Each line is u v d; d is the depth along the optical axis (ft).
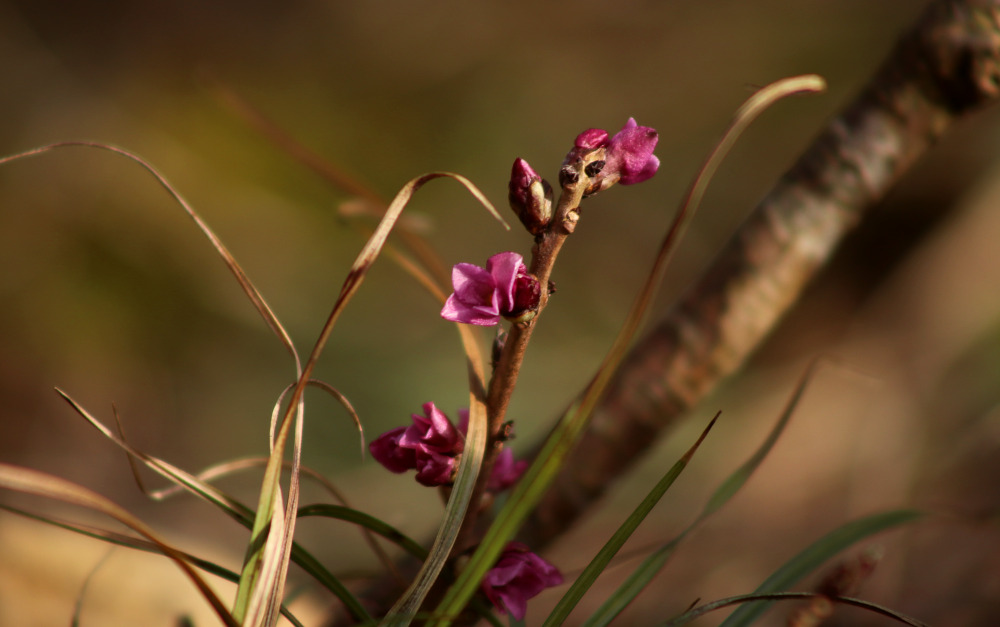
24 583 1.43
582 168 1.23
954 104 1.43
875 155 1.44
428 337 4.85
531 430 4.15
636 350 1.46
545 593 2.32
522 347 1.24
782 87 1.24
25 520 1.46
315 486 3.26
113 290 4.49
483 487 1.27
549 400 4.42
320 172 1.49
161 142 5.14
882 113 1.44
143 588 1.46
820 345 3.98
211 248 4.83
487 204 1.22
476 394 1.26
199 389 4.34
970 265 3.71
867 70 5.60
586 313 5.32
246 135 5.41
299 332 4.70
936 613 1.84
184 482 1.26
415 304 4.99
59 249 4.51
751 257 1.44
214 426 4.21
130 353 4.35
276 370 4.55
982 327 3.37
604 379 1.22
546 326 5.10
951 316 3.56
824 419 3.22
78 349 4.22
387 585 1.43
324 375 4.50
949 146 4.26
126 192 4.83
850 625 1.86
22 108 5.25
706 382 1.44
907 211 4.23
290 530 1.24
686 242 5.73
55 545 1.46
